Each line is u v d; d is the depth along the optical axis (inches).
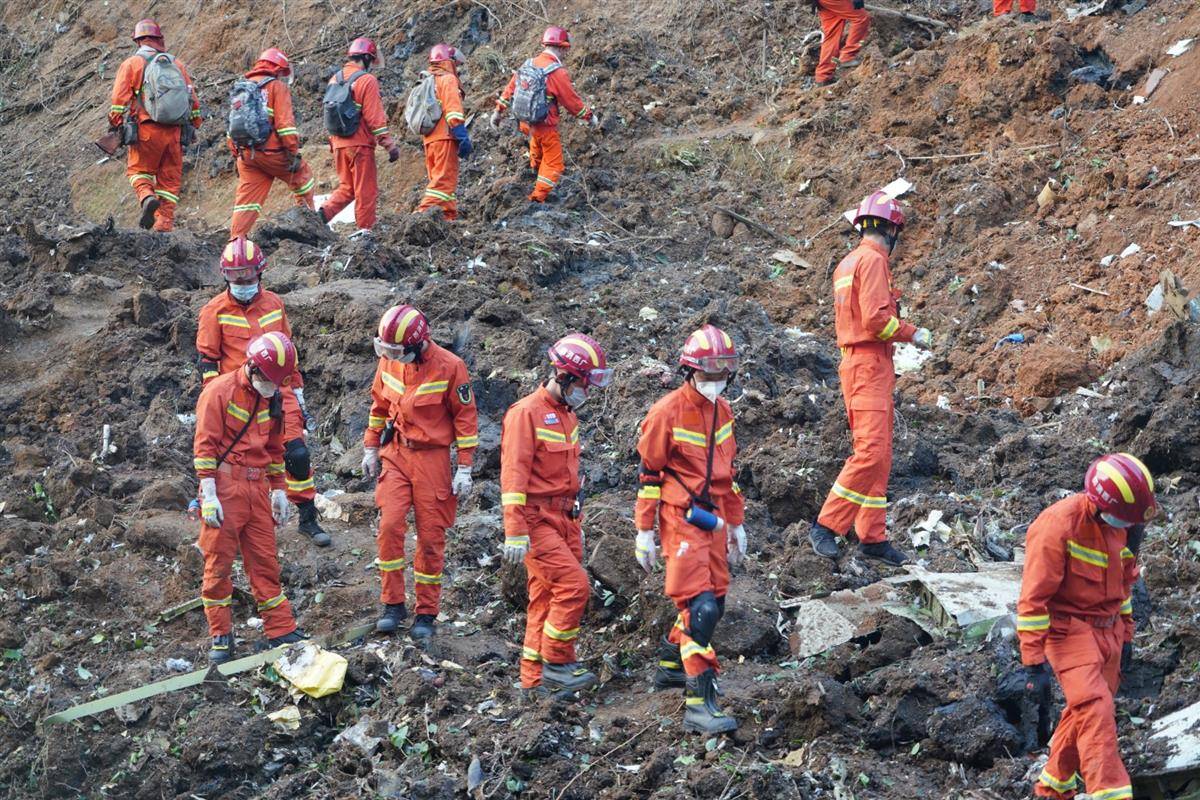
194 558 535.2
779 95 956.6
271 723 442.0
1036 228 757.9
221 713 441.4
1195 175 719.1
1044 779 360.8
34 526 571.5
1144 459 542.9
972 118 845.8
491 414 634.2
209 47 1203.2
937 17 977.5
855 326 487.5
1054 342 681.6
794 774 385.7
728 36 1018.7
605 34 1031.0
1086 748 341.4
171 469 623.2
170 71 848.3
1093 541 345.1
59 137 1205.1
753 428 602.2
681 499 406.0
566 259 784.3
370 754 424.8
